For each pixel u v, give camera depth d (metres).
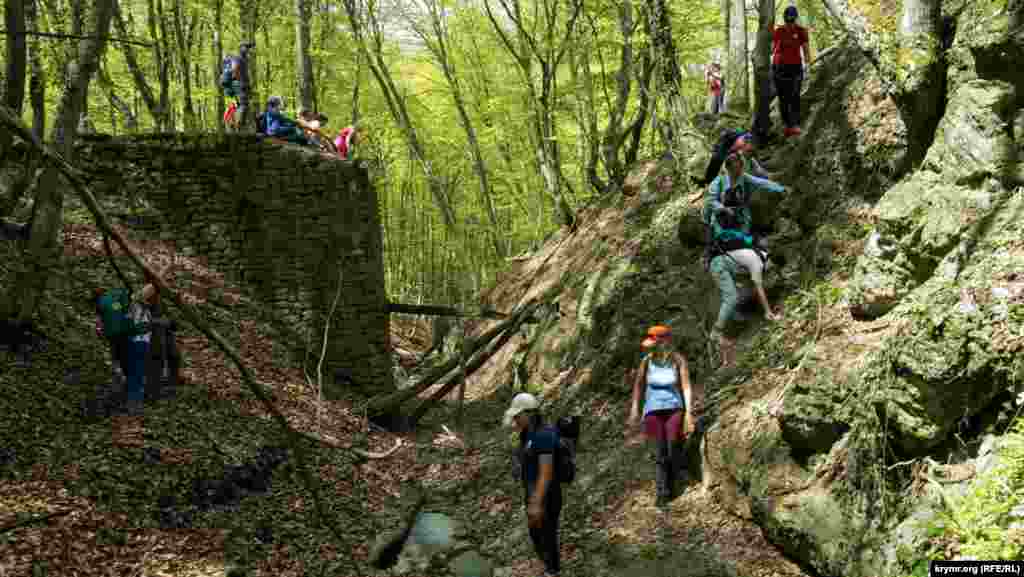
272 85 22.03
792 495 5.26
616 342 9.29
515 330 12.69
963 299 4.55
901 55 6.66
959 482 4.21
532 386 11.82
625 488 6.91
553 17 15.38
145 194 12.30
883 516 4.54
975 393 4.31
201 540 6.17
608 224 13.34
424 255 32.22
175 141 12.38
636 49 13.93
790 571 5.12
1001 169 5.33
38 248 8.24
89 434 7.06
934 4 6.54
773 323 7.15
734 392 6.64
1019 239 4.79
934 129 6.64
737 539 5.62
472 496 8.47
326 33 20.92
